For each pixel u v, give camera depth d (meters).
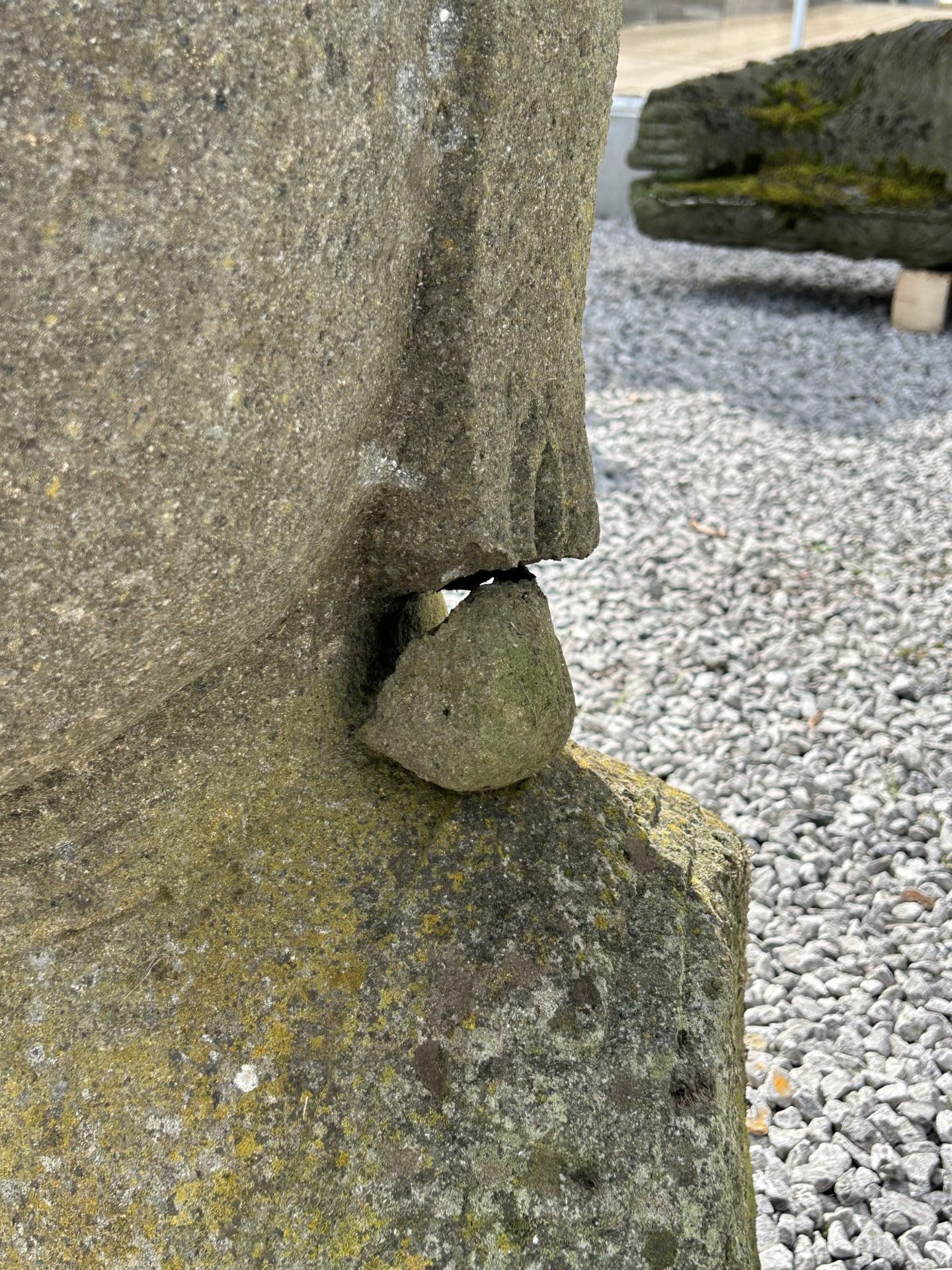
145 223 0.27
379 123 0.33
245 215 0.29
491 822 0.47
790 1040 0.77
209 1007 0.42
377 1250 0.38
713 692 1.13
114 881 0.43
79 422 0.28
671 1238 0.38
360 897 0.44
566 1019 0.42
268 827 0.46
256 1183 0.39
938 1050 0.74
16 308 0.26
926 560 1.32
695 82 2.11
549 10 0.39
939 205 1.94
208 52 0.27
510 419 0.44
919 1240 0.63
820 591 1.28
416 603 0.54
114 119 0.26
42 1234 0.40
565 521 0.49
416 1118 0.40
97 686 0.34
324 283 0.33
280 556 0.36
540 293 0.44
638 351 2.10
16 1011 0.43
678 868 0.48
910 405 1.79
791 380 1.92
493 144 0.38
